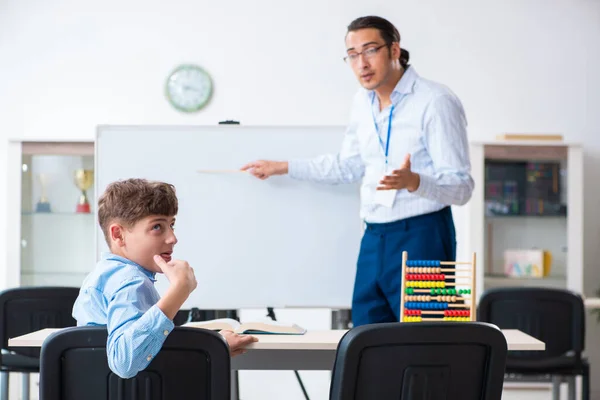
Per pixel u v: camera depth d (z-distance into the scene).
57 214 5.43
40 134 5.76
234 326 2.54
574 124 5.81
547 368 4.11
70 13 5.75
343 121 5.75
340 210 3.44
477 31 5.79
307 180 3.35
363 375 1.84
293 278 3.45
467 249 5.46
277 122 5.75
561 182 5.44
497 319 4.13
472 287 2.66
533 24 5.80
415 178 2.72
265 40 5.75
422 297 2.66
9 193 5.40
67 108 5.75
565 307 4.10
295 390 5.59
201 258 3.46
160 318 1.75
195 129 3.46
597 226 5.80
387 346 1.83
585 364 4.11
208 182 3.46
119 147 3.45
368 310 3.02
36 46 5.75
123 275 1.88
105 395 1.84
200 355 1.84
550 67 5.80
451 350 1.86
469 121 5.79
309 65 5.75
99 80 5.75
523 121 5.80
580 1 5.80
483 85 5.79
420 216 2.96
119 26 5.75
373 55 2.92
